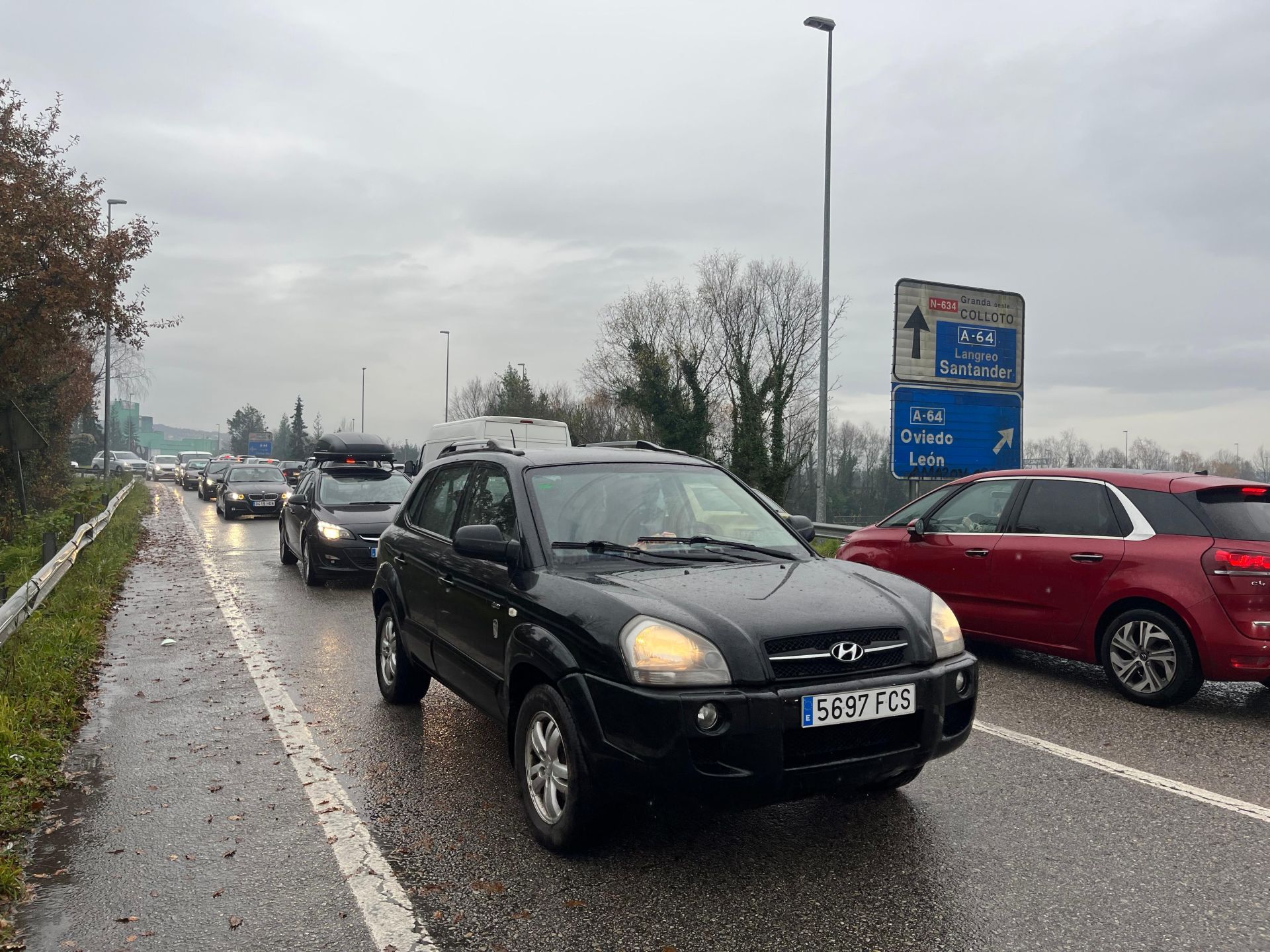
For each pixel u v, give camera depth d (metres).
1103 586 6.29
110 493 26.66
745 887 3.43
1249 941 3.05
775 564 4.31
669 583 3.86
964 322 16.33
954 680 3.68
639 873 3.55
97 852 3.82
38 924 3.21
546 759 3.80
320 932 3.15
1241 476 6.55
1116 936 3.08
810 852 3.74
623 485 4.72
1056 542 6.64
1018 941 3.05
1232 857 3.71
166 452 178.62
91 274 18.08
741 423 40.72
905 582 4.20
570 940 3.08
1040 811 4.18
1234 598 5.63
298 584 12.05
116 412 116.19
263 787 4.57
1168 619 5.95
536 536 4.28
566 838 3.63
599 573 4.05
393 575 5.94
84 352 27.53
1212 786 4.54
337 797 4.41
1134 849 3.78
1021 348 16.78
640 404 41.38
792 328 46.53
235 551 16.23
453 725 5.61
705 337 47.62
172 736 5.43
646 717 3.30
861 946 3.03
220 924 3.21
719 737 3.26
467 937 3.11
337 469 13.41
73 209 18.09
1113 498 6.45
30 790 4.41
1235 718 5.80
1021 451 16.81
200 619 9.36
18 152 18.48
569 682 3.57
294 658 7.56
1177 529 6.04
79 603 9.38
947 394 16.22
